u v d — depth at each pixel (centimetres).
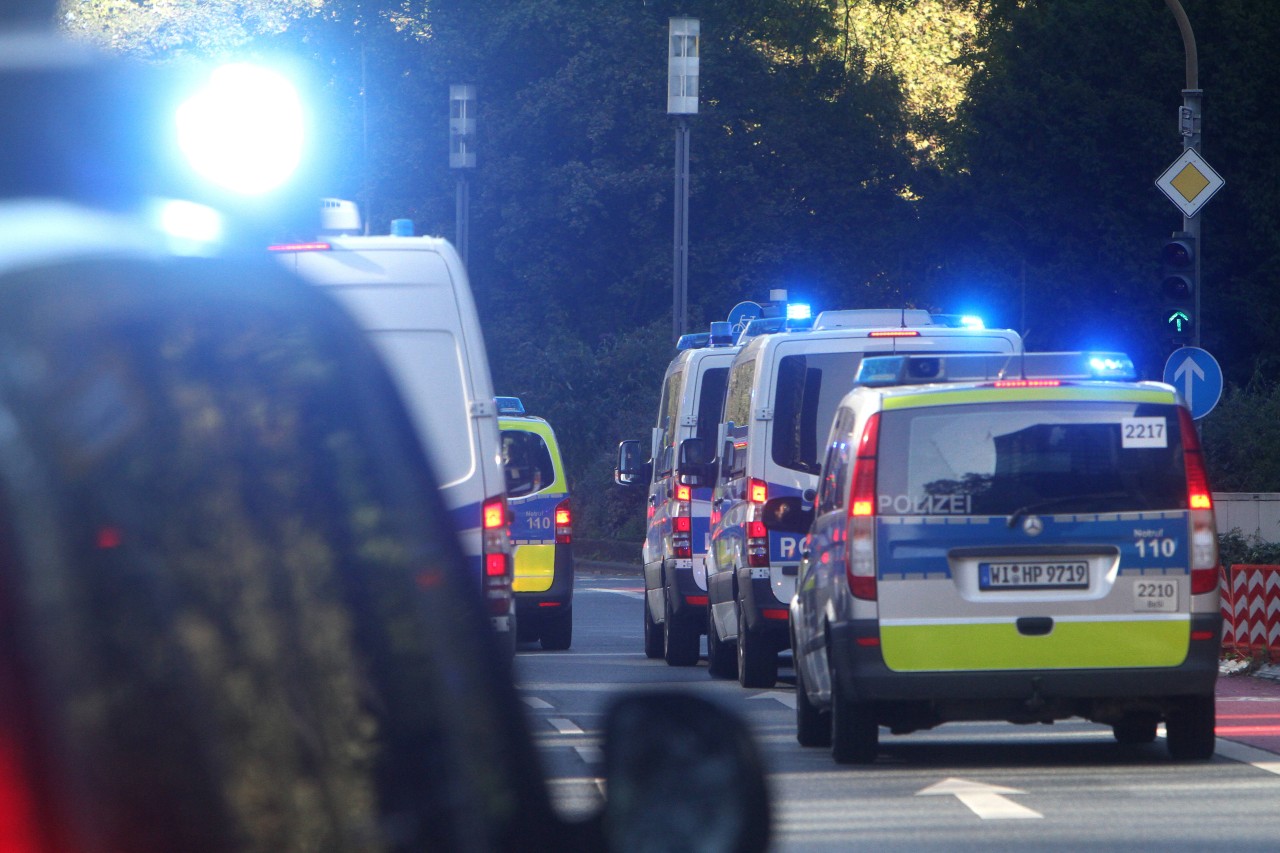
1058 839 3269
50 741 608
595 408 17150
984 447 4097
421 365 4378
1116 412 4122
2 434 620
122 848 639
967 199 18325
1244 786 3872
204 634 706
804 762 4259
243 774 714
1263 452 10975
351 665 789
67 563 636
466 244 17212
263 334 786
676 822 987
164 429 708
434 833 831
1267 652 6638
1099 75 17862
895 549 4056
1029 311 18238
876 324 6388
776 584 5881
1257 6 17388
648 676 6612
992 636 4050
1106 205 17875
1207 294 17612
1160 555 4088
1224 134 17450
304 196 907
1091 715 4141
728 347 7369
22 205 690
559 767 4206
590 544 16125
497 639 903
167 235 756
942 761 4275
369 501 818
